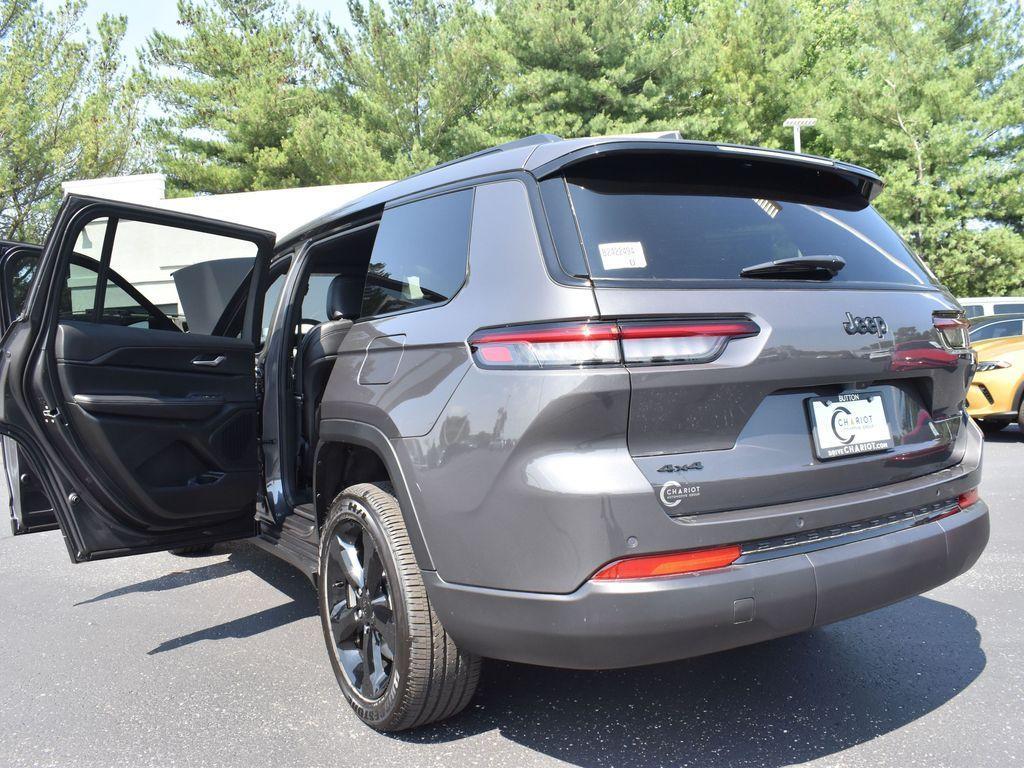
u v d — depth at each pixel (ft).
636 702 9.38
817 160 8.61
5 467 11.67
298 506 12.12
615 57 85.30
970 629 11.16
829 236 8.52
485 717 9.14
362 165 86.17
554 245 7.30
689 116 88.48
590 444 6.77
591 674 10.18
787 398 7.48
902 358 8.10
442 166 9.55
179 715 9.60
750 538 6.95
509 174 8.04
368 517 8.68
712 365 6.97
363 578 9.02
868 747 8.22
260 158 94.43
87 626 12.96
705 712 9.08
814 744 8.32
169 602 14.03
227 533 11.82
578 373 6.72
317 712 9.52
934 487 8.24
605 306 6.82
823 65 103.76
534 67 87.10
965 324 9.17
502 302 7.41
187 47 99.86
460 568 7.50
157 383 10.93
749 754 8.18
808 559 7.16
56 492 10.32
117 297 11.13
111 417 10.40
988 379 27.81
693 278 7.27
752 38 98.94
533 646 7.06
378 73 90.58
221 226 11.50
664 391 6.81
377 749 8.57
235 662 11.16
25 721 9.61
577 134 83.71
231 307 12.25
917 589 7.85
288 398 12.51
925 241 88.12
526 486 6.89
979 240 87.20
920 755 8.02
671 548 6.70
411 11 94.22
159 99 97.55
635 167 7.88
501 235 7.77
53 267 10.19
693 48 86.79
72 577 15.92
